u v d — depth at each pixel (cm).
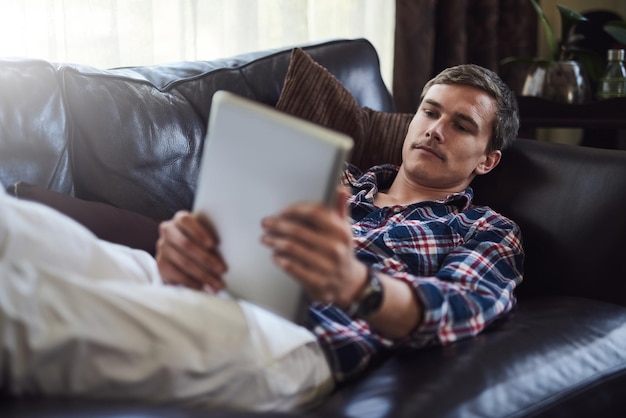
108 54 229
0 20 210
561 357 124
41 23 216
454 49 297
